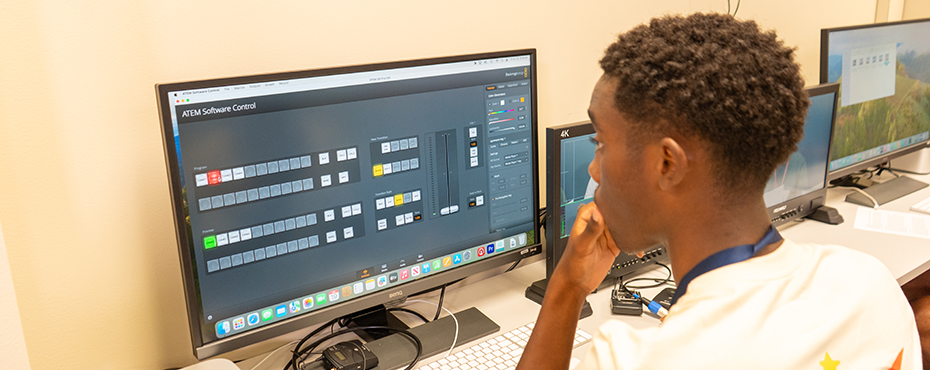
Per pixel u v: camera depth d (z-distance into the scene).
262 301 1.04
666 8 1.81
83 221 1.03
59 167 0.99
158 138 1.08
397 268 1.19
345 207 1.10
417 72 1.12
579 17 1.61
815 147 1.74
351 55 1.26
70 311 1.05
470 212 1.26
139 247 1.10
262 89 0.97
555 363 0.83
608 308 1.31
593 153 1.33
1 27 0.91
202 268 0.97
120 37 1.01
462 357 1.12
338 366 1.06
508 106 1.27
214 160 0.95
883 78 1.99
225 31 1.11
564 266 0.85
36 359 1.02
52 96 0.97
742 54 0.58
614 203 0.68
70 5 0.96
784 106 0.58
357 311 1.20
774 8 2.10
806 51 2.27
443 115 1.18
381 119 1.10
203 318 0.99
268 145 0.99
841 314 0.57
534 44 1.54
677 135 0.59
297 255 1.06
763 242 0.60
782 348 0.54
